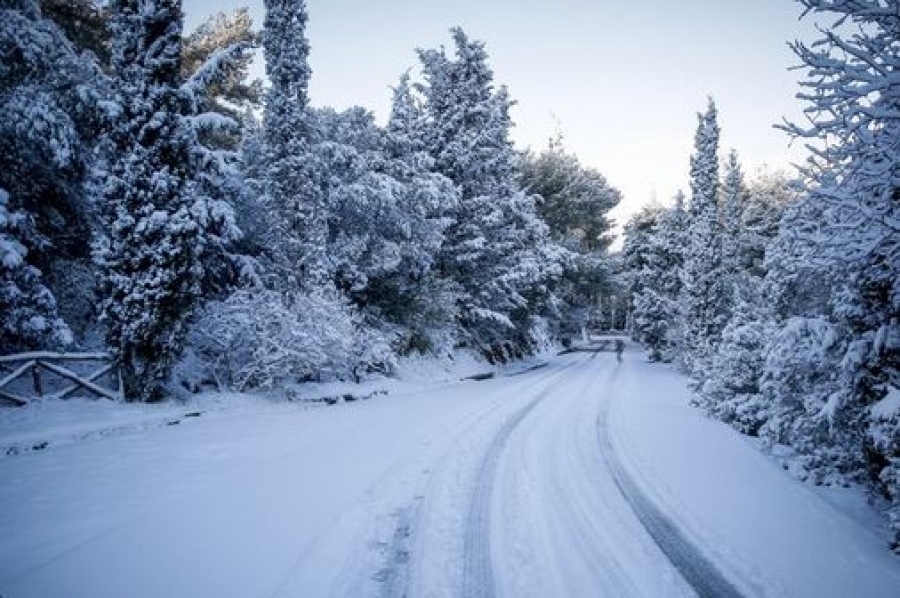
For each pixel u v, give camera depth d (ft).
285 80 58.29
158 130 43.57
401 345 77.20
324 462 29.96
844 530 22.95
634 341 224.33
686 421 48.21
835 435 30.58
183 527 20.15
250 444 33.45
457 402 54.54
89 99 43.47
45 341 41.39
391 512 23.07
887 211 19.61
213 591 15.75
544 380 79.87
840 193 20.25
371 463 30.19
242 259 55.47
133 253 42.88
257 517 21.53
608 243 208.13
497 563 18.81
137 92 42.98
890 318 25.85
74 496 23.32
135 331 41.73
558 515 23.54
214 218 45.50
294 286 57.98
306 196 58.34
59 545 18.47
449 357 87.92
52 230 51.78
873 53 18.83
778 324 42.52
